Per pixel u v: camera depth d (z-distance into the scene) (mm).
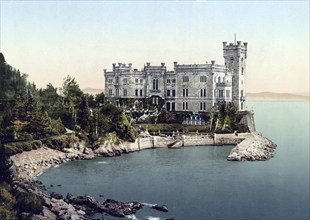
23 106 155250
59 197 102188
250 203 109375
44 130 154000
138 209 99750
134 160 154000
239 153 161125
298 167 152750
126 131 173250
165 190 116312
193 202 107562
